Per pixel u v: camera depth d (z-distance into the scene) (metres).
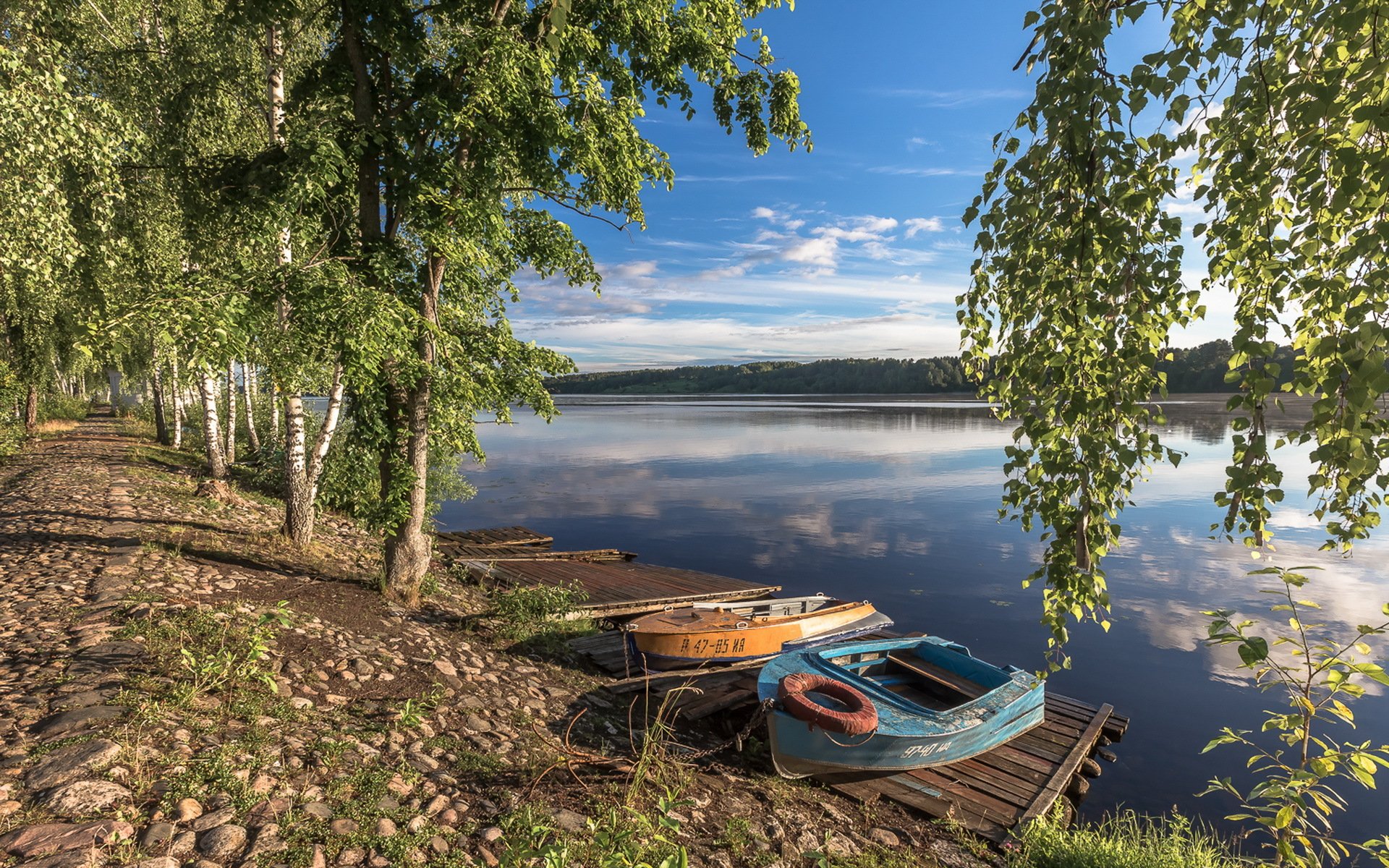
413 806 4.59
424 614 9.58
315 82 9.23
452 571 14.41
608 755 6.52
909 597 15.89
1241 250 2.52
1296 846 7.04
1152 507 27.28
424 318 8.30
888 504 27.80
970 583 17.06
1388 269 1.86
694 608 10.76
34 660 5.36
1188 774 8.65
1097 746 8.94
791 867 5.37
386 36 8.34
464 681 7.30
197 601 7.20
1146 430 2.46
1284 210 2.61
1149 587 16.67
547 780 5.55
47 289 10.41
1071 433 2.59
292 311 7.29
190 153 11.21
